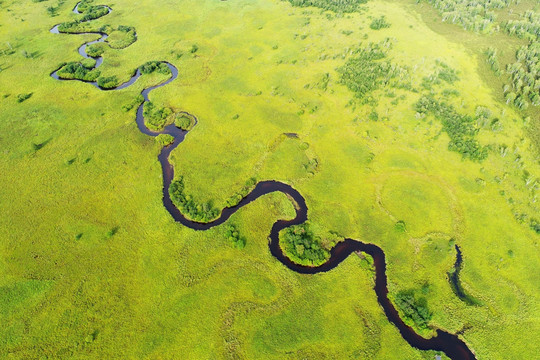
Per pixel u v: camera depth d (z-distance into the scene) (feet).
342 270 219.41
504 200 256.32
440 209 252.21
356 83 362.53
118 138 311.06
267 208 255.29
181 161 290.56
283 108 344.90
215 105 351.25
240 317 196.03
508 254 225.35
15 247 228.02
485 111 317.01
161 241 233.35
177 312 197.57
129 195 263.49
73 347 183.52
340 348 185.37
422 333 191.52
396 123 321.52
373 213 251.19
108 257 223.71
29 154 293.43
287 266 222.89
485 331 192.44
